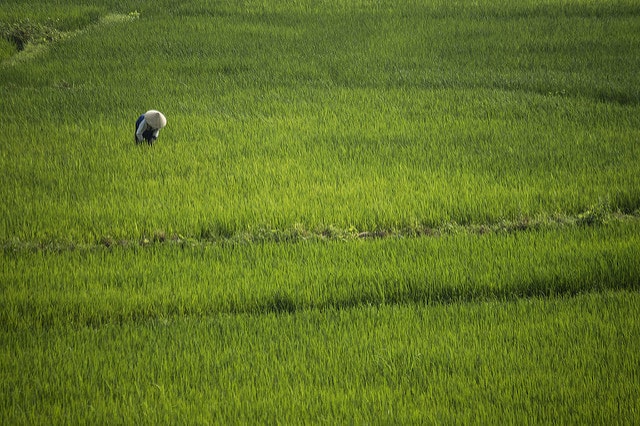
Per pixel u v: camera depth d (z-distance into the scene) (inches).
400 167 2116.1
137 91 2837.1
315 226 1755.7
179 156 2185.0
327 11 3922.2
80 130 2410.2
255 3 4067.4
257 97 2785.4
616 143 2315.5
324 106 2687.0
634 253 1579.7
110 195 1908.2
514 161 2166.6
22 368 1187.9
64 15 3727.9
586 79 2950.3
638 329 1317.7
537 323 1344.7
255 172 2069.4
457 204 1844.2
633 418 1074.7
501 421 1077.8
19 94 2785.4
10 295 1401.3
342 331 1315.2
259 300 1421.0
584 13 3934.5
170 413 1084.5
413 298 1465.3
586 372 1191.6
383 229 1765.5
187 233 1710.1
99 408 1093.1
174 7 4010.8
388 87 2933.1
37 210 1786.4
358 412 1085.1
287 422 1068.5
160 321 1348.4
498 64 3181.6
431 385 1156.5
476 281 1486.2
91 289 1445.6
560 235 1690.5
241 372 1186.6
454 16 3868.1
